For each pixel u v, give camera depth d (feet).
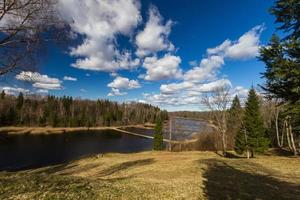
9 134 313.53
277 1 42.50
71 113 465.47
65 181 42.63
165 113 510.58
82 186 39.96
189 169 71.41
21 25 36.78
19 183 38.22
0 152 192.03
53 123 408.26
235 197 41.16
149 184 47.44
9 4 34.14
